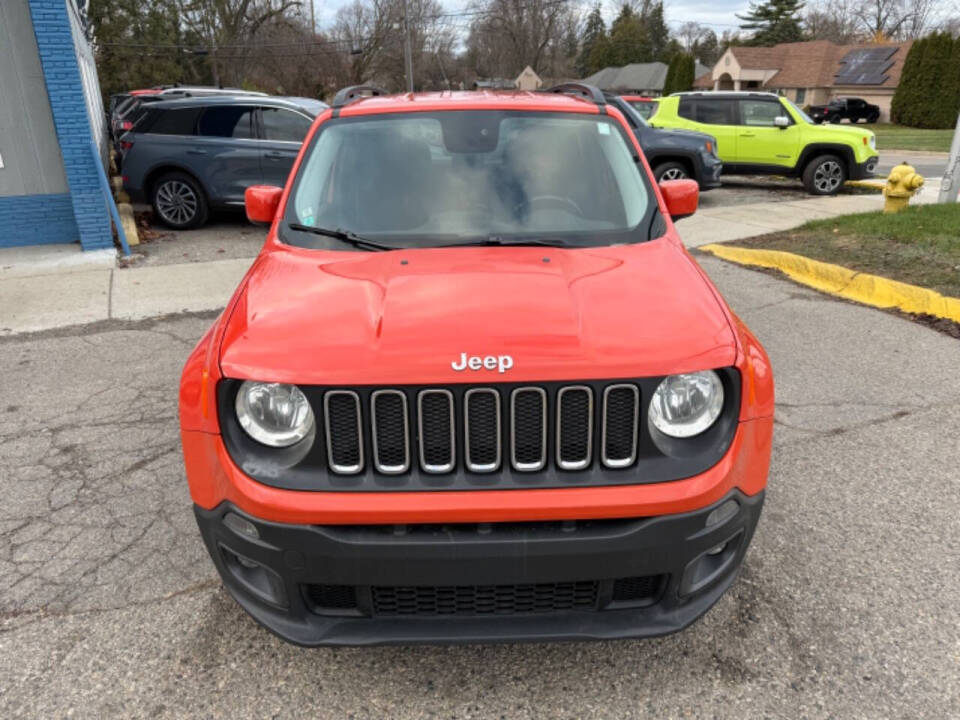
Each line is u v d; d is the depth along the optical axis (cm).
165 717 253
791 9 8206
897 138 3334
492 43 7800
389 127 365
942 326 617
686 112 1506
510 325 237
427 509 221
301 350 233
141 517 370
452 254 299
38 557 339
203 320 681
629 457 229
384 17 6078
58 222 977
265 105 1088
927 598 302
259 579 247
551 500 222
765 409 245
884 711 249
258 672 272
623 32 8500
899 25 8325
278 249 318
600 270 279
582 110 378
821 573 318
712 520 232
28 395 520
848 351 567
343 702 259
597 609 239
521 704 257
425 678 269
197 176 1086
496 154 352
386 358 226
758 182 1664
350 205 335
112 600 310
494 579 226
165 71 4538
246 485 229
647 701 256
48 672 272
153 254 950
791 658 273
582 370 223
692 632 287
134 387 531
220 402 235
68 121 896
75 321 684
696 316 248
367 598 234
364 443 226
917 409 469
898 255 784
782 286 747
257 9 5556
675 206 360
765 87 6012
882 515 359
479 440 228
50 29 861
